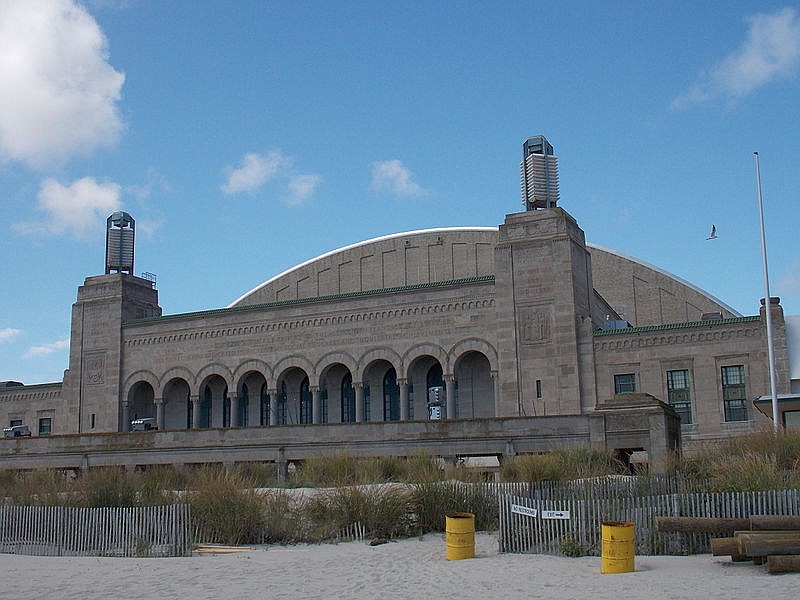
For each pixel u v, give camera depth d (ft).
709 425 170.81
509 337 184.65
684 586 55.52
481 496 91.15
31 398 240.73
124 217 237.45
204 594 59.26
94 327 229.86
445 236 260.42
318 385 201.77
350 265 270.46
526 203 195.21
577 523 72.95
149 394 228.02
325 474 128.57
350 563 72.18
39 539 87.97
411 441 153.89
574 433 146.10
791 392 167.22
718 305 250.37
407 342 195.11
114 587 62.95
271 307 209.77
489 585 59.31
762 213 159.43
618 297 260.42
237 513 86.38
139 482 103.76
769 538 60.75
